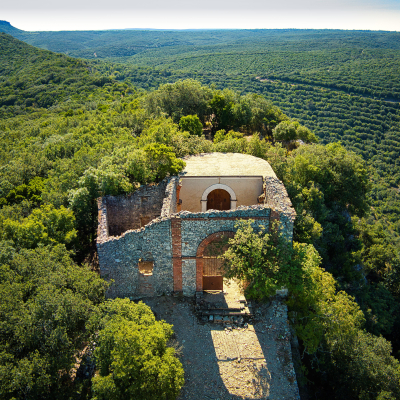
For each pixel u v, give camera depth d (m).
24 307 14.97
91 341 16.75
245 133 57.56
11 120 88.75
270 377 17.70
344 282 33.12
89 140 44.81
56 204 27.23
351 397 21.36
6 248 18.59
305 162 37.91
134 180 28.23
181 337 19.44
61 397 14.30
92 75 138.12
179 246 20.83
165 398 14.34
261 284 19.33
